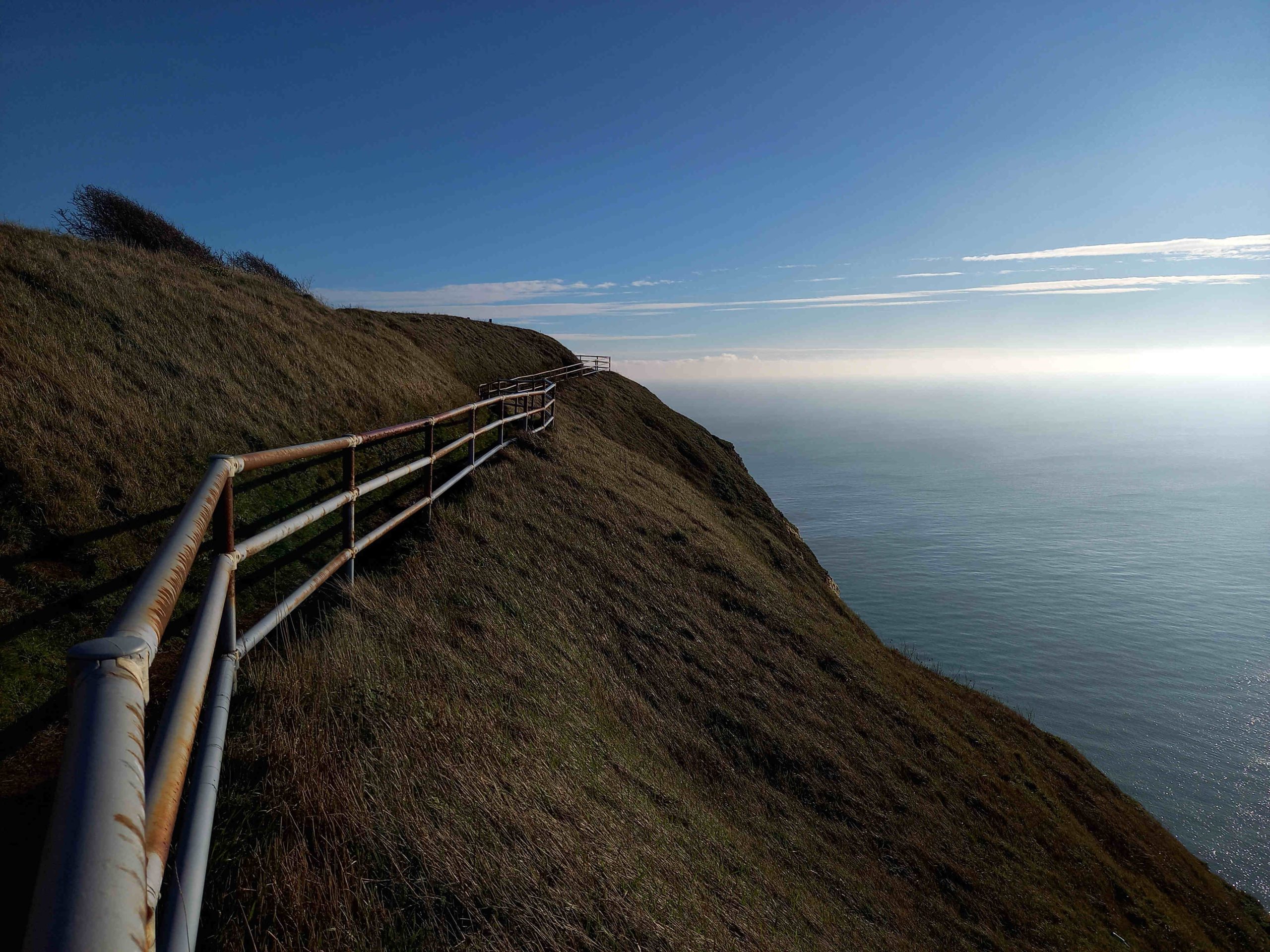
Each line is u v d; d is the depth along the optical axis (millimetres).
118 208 22094
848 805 8141
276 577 5461
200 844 1825
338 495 4836
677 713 7457
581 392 30844
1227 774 75062
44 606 4062
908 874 7711
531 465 12031
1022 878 9281
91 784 785
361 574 5957
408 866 2742
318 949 2260
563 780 4137
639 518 12453
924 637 128875
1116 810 16578
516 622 6527
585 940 2936
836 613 20688
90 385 6566
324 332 13969
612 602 8586
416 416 12188
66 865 676
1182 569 196000
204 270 14617
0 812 2492
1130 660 119125
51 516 4785
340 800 2799
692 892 4062
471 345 32812
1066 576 183500
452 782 3338
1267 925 14508
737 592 11891
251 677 3328
